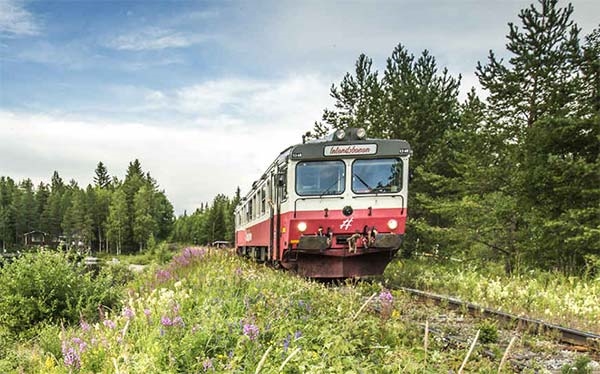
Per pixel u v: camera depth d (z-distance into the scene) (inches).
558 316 319.0
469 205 748.6
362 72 1057.5
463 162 800.3
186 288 352.5
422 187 908.6
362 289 396.2
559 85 675.4
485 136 749.9
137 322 250.5
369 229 464.8
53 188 5826.8
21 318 374.3
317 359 173.6
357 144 469.7
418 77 963.3
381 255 480.4
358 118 1001.5
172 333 212.4
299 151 467.5
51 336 279.9
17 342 349.4
